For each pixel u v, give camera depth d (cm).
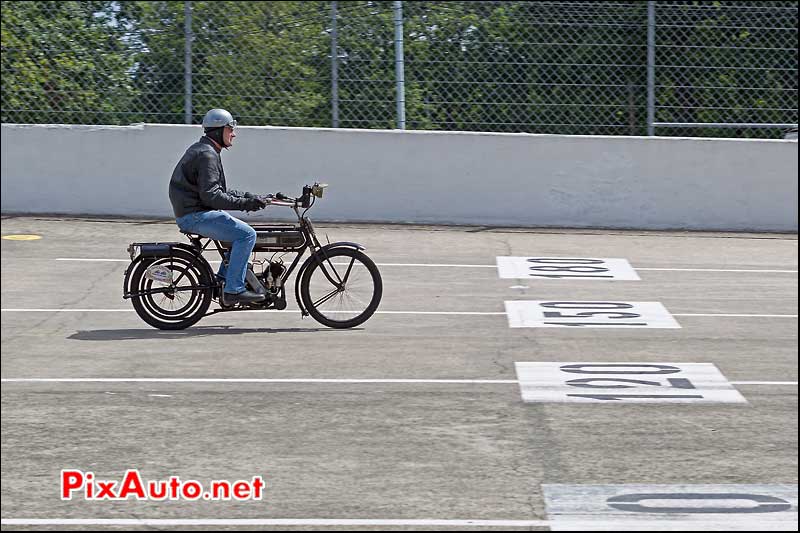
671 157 2647
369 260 1686
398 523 921
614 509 955
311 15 2664
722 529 913
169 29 2664
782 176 2652
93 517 934
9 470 1045
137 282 1642
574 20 2653
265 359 1489
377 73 2667
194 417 1219
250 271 1656
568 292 1973
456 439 1145
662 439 1148
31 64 2669
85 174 2666
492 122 2672
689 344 1595
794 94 2667
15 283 1989
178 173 1630
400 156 2655
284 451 1105
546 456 1092
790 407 1272
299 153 2648
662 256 2341
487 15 2648
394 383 1369
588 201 2666
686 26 2648
